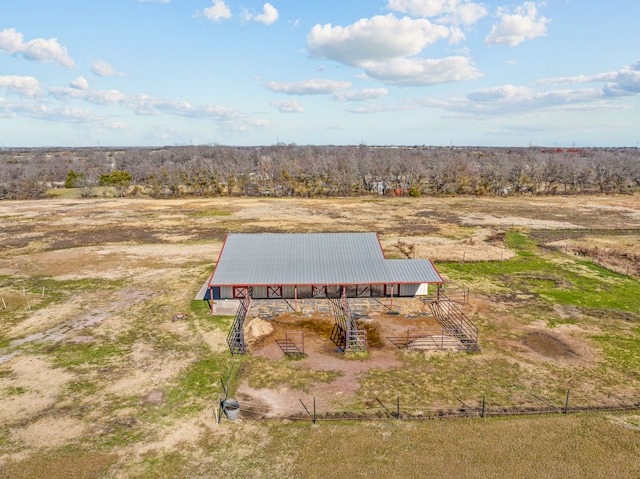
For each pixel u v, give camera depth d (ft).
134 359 79.46
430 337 87.45
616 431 59.57
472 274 130.31
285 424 61.26
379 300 107.96
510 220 217.36
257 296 108.06
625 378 73.41
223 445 56.95
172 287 117.91
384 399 67.10
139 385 70.95
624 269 133.49
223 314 99.40
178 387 70.44
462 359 79.51
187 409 64.64
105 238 177.27
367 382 71.97
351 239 114.32
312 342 86.07
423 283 100.48
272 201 281.54
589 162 391.65
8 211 240.12
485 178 330.34
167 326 93.40
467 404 65.82
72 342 85.97
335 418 62.44
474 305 105.40
